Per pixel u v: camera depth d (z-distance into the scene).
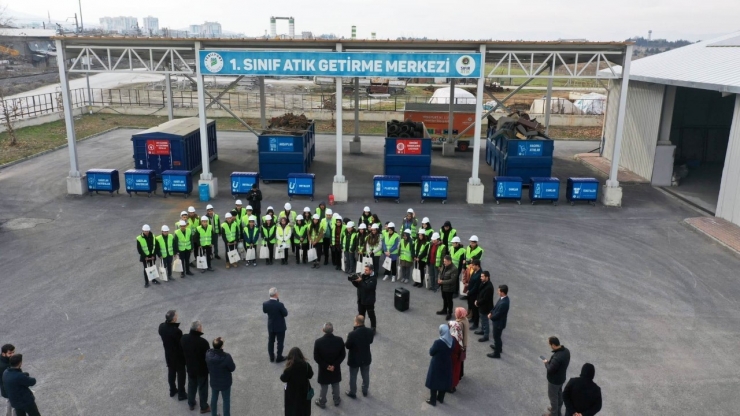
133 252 18.39
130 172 24.31
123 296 15.24
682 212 23.31
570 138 42.72
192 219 16.70
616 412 10.59
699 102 32.72
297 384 9.37
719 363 12.30
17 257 17.86
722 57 26.84
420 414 10.46
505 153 27.02
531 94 67.50
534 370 11.98
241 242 17.89
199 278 16.50
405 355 12.48
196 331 10.13
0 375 9.96
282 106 55.25
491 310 12.91
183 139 26.83
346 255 16.70
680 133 33.25
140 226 20.89
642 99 29.05
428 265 15.70
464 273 14.53
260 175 27.28
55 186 26.20
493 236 20.25
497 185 24.09
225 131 43.75
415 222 16.78
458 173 30.67
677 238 20.19
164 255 15.89
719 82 21.81
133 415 10.38
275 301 11.71
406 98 63.06
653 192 26.47
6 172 28.70
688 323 14.09
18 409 9.53
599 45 22.55
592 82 78.88
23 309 14.43
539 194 24.03
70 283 16.03
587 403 8.82
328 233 17.25
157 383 11.40
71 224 21.05
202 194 24.00
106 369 11.84
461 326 11.03
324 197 25.03
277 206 23.47
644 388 11.36
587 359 12.42
